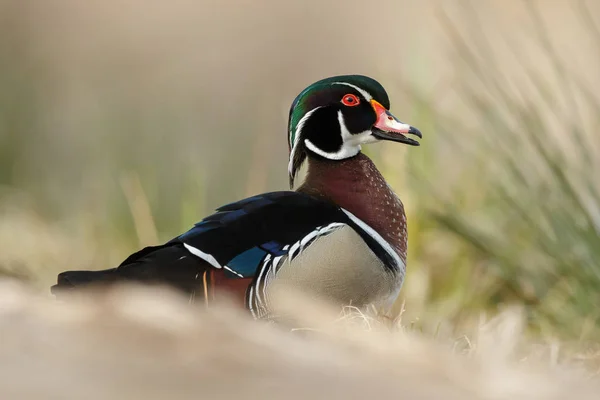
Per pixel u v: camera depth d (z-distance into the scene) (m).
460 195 11.33
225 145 19.95
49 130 19.27
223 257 7.85
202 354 4.55
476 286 10.80
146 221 12.84
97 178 16.78
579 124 10.47
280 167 18.97
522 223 10.71
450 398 4.43
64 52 23.27
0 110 18.80
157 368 4.36
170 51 25.12
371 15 26.05
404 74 12.53
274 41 25.78
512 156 10.65
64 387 4.05
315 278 8.11
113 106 21.45
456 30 11.47
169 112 21.83
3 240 12.66
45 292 11.22
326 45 25.70
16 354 4.41
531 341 8.43
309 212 8.33
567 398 4.64
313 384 4.36
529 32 12.98
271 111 22.73
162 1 26.14
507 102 10.50
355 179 9.16
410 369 4.77
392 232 9.01
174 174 16.42
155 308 5.02
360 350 5.15
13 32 22.00
